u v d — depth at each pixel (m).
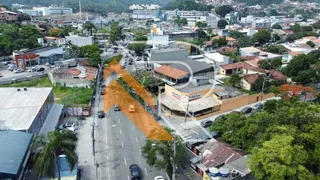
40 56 107.25
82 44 137.50
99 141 50.88
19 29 146.12
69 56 114.19
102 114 61.47
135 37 163.62
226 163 41.03
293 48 122.50
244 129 45.50
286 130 39.44
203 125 56.97
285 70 86.94
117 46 148.88
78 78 80.25
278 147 34.25
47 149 33.94
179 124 57.72
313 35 158.50
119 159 45.31
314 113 44.16
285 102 55.38
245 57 111.62
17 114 46.44
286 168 32.66
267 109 56.44
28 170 39.50
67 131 37.41
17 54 101.81
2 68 103.38
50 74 86.12
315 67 85.62
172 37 161.12
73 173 37.78
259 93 72.38
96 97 73.62
